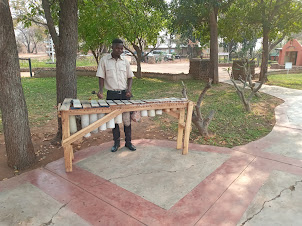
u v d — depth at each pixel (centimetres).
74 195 311
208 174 362
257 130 559
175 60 4078
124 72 411
